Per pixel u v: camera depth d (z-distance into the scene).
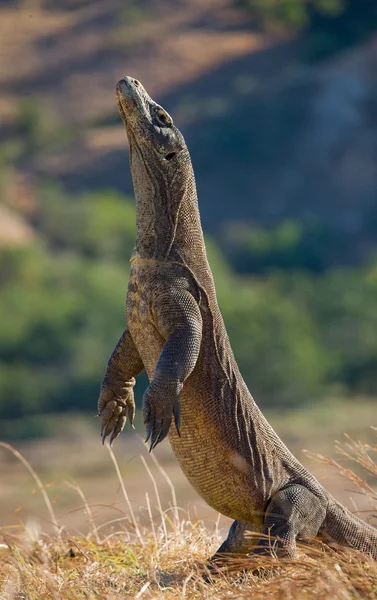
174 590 24.28
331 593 21.09
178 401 24.98
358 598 21.38
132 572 27.12
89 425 199.75
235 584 24.16
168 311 25.80
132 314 26.70
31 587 24.50
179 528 31.33
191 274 26.47
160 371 24.95
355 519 28.14
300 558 26.12
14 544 27.88
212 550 29.50
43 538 31.38
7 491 125.31
